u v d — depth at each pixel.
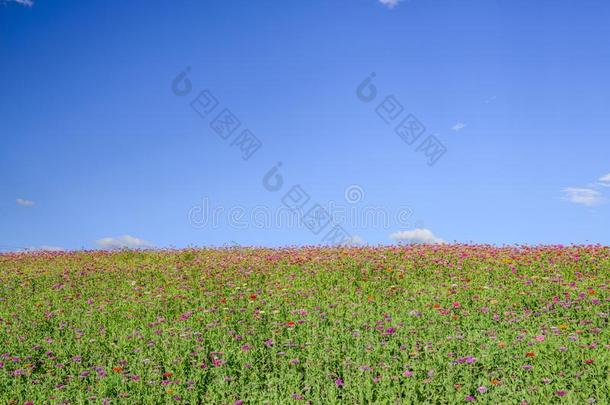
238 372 8.59
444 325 9.98
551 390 7.19
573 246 15.74
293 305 11.84
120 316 11.91
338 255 16.62
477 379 7.81
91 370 8.82
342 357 8.85
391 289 12.91
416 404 7.20
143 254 20.48
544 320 10.11
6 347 9.89
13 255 21.83
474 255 15.43
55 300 13.52
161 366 8.84
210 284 14.20
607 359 8.03
